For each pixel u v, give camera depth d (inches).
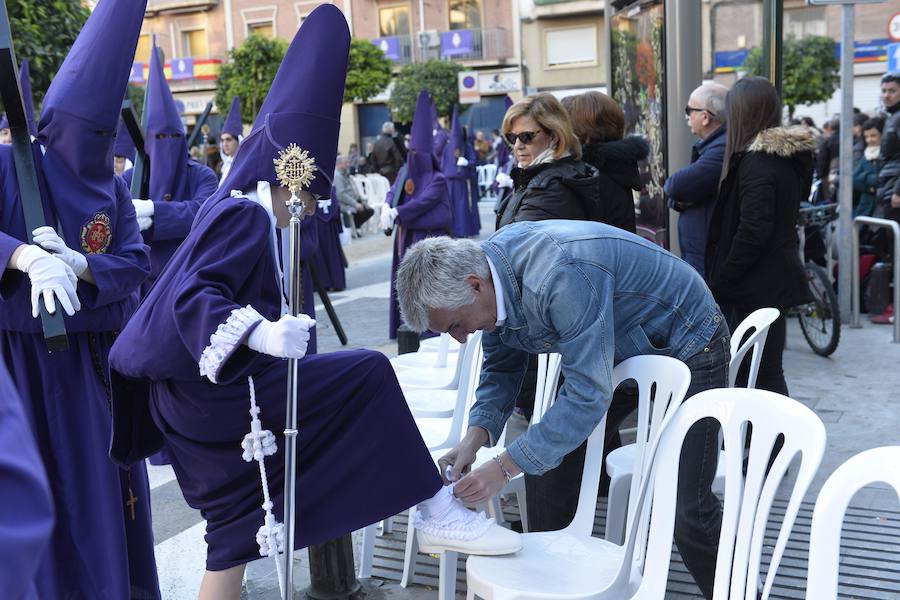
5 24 111.5
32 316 113.9
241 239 95.6
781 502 163.9
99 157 121.3
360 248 572.4
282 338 88.4
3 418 40.2
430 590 140.8
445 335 183.2
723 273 171.6
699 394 91.9
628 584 96.7
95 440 120.3
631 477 126.4
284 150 99.7
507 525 154.9
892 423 200.8
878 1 276.7
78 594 119.9
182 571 152.4
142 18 120.8
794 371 245.3
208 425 97.7
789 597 134.3
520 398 159.6
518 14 1291.8
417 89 1091.9
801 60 629.6
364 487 100.7
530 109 155.5
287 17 1346.0
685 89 223.3
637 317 106.6
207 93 1380.4
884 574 137.7
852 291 289.0
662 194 231.9
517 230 102.7
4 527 36.5
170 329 94.1
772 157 168.6
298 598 139.2
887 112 308.3
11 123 113.3
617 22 273.3
